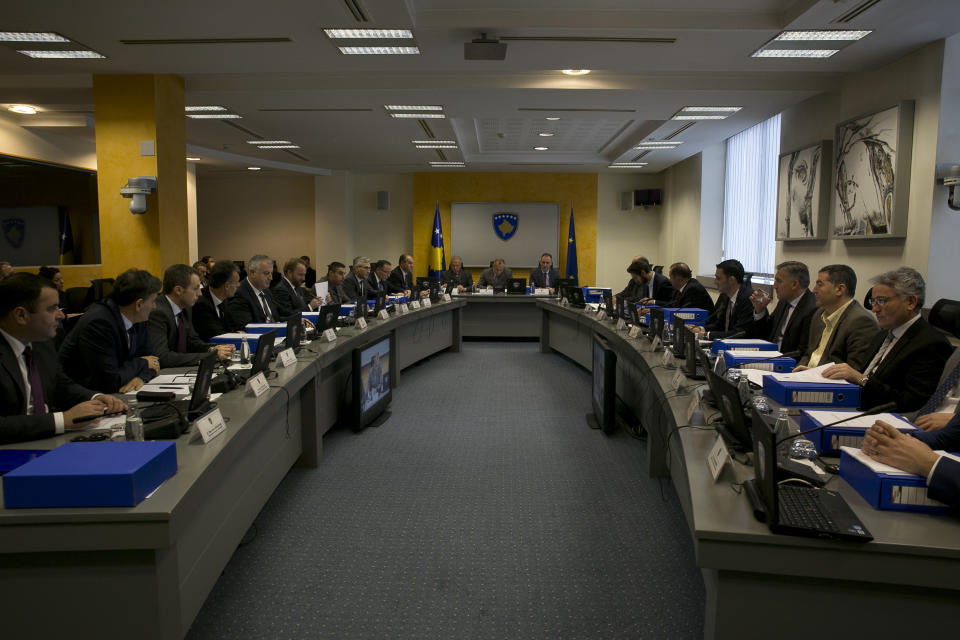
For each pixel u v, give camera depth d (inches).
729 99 248.2
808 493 61.5
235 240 512.4
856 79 214.4
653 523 117.4
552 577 97.3
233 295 179.9
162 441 72.6
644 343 168.6
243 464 97.6
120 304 108.5
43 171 325.7
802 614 55.5
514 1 162.9
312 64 203.5
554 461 152.6
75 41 180.1
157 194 217.0
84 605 59.4
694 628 83.6
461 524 117.0
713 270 386.3
